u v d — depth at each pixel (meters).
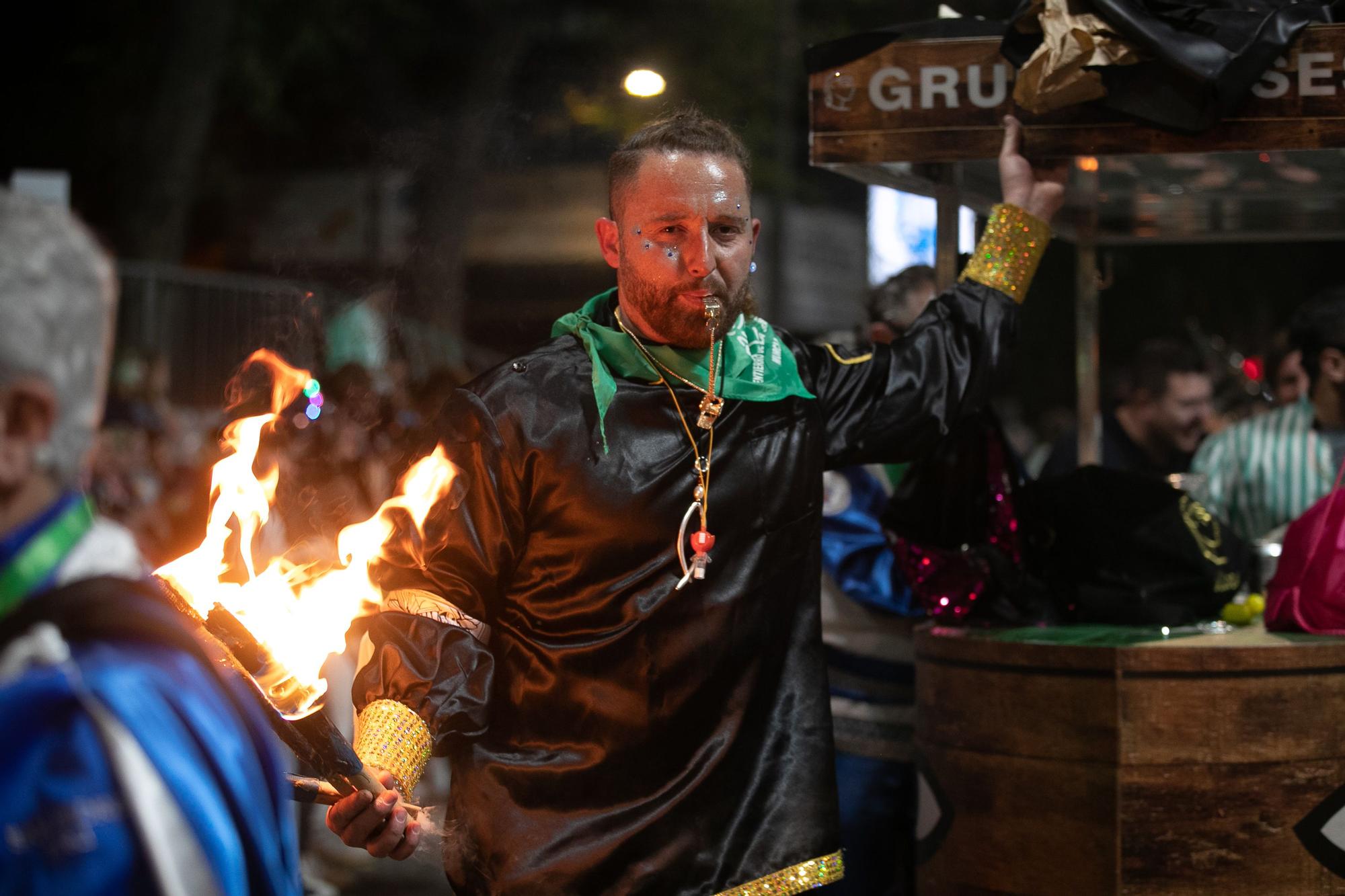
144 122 13.66
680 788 2.23
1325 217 3.70
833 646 3.67
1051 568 3.26
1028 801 2.84
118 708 1.12
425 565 2.27
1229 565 3.29
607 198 2.42
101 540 1.21
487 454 2.26
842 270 18.38
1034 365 15.62
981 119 2.81
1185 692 2.73
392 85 16.39
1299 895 2.75
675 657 2.24
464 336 12.02
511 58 16.11
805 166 19.25
